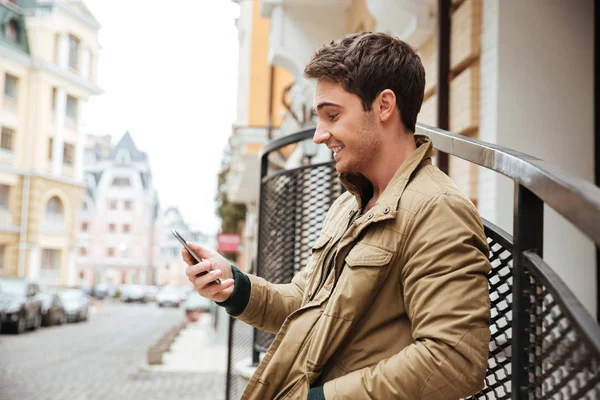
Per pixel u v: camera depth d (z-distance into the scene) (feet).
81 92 164.76
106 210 309.63
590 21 12.96
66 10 156.46
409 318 3.94
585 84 12.87
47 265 157.79
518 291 3.70
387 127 4.29
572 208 2.75
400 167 4.18
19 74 147.74
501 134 12.58
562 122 12.75
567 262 12.09
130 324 100.27
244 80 54.90
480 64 13.64
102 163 321.52
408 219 3.93
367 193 4.75
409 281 3.81
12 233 146.00
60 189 157.28
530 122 12.66
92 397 31.32
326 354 4.02
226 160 99.19
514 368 3.71
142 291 207.72
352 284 3.98
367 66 4.19
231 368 15.25
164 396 31.89
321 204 10.50
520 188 3.67
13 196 146.92
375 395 3.64
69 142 162.20
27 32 150.51
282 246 11.16
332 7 28.55
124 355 53.21
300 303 5.44
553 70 12.84
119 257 306.76
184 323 88.79
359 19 26.13
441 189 3.95
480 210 13.15
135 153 321.93
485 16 13.44
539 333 3.53
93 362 47.32
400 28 18.11
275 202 11.60
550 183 3.04
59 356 51.03
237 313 5.24
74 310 96.07
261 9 28.86
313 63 4.34
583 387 2.95
